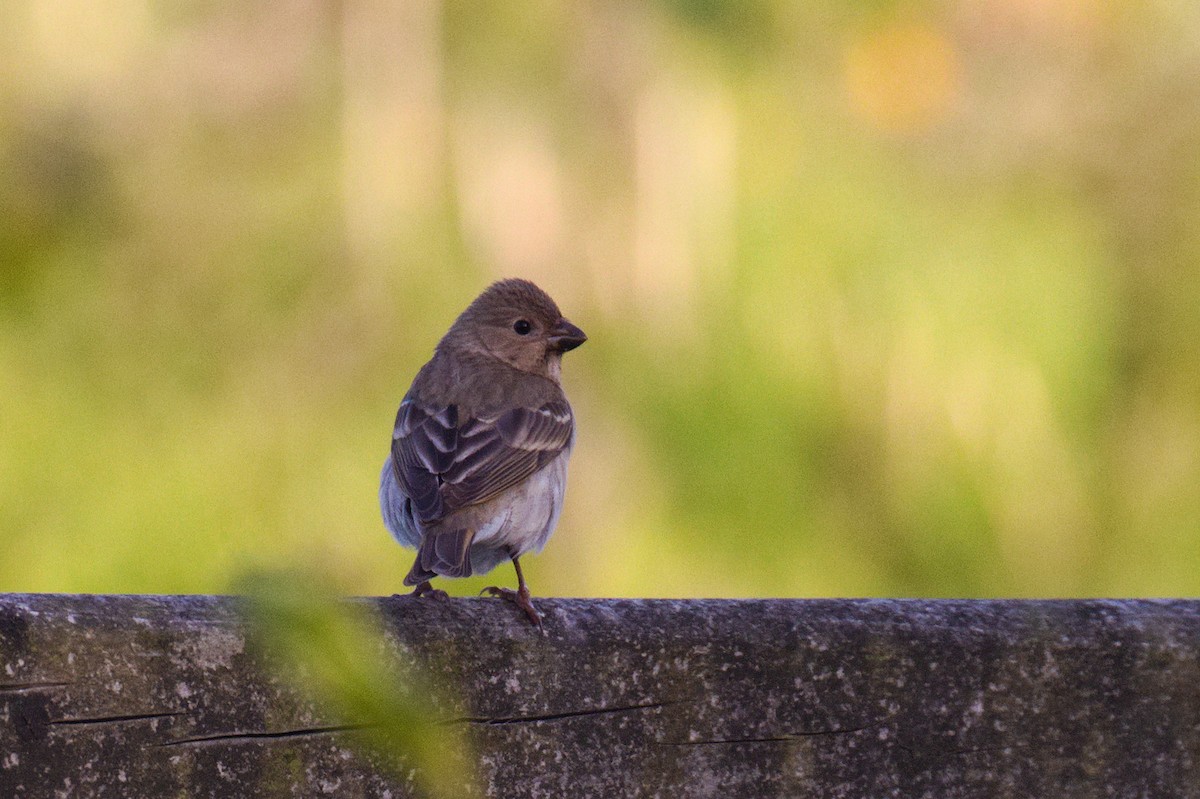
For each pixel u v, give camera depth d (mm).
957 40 12508
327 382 11680
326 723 4723
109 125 11758
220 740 4668
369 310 11773
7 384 11109
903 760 5445
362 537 11258
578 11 11812
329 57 12133
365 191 11844
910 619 5523
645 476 11430
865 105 11797
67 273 11438
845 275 11500
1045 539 11586
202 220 11828
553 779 5168
